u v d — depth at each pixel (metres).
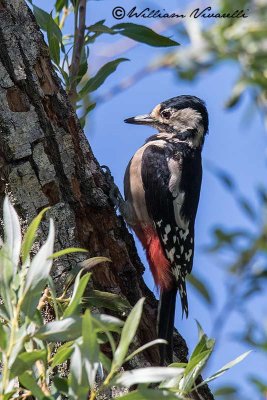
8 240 5.79
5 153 7.76
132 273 8.31
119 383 5.10
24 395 5.75
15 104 7.89
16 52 7.99
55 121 8.11
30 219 7.68
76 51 9.27
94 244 8.12
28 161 7.80
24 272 5.62
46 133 7.97
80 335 5.21
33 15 8.31
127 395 5.14
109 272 8.13
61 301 7.02
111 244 8.26
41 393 5.18
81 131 8.41
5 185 7.72
